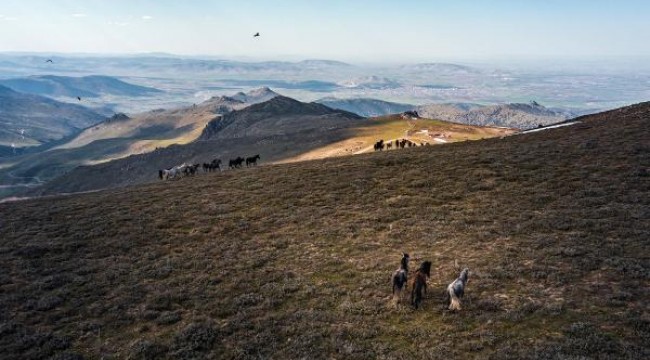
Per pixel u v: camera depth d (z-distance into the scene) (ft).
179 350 55.98
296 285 71.46
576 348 49.19
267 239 93.15
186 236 98.48
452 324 57.00
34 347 58.95
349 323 59.41
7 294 74.54
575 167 117.91
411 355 51.16
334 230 93.91
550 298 60.29
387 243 85.40
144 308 67.82
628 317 53.88
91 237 101.30
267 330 59.00
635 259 67.82
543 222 86.69
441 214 97.55
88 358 56.24
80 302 70.79
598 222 83.61
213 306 67.41
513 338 52.54
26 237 102.99
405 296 65.36
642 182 101.30
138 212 118.62
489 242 81.30
